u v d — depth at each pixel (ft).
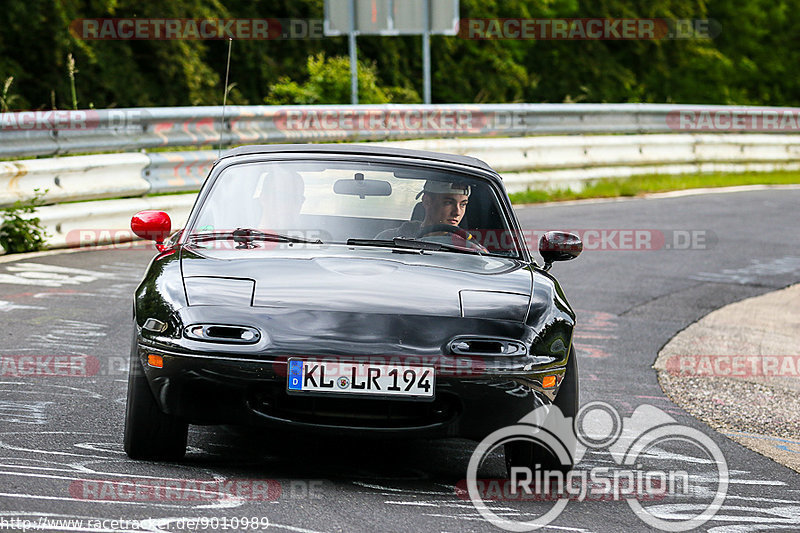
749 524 47.37
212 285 50.24
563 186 194.18
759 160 249.34
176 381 47.01
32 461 48.49
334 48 288.92
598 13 374.84
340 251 55.72
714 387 79.82
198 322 47.60
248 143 146.82
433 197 59.93
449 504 46.73
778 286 126.62
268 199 59.16
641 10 387.55
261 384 46.62
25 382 64.59
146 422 48.93
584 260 134.31
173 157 132.46
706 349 93.25
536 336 49.73
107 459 49.75
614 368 83.25
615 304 109.81
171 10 240.12
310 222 58.13
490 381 47.62
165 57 239.50
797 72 442.09
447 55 319.68
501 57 334.24
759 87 436.35
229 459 51.67
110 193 123.85
